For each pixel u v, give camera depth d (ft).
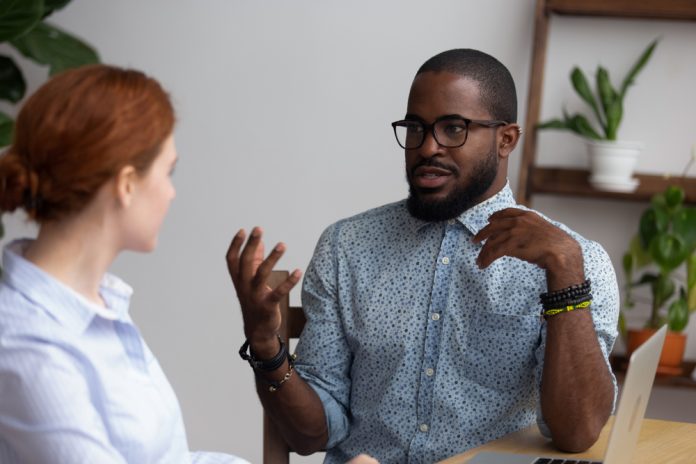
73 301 3.99
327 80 10.80
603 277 6.13
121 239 4.12
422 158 6.06
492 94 6.09
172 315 11.43
